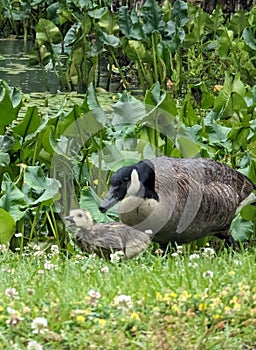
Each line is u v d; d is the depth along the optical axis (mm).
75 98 19812
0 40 28938
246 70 19125
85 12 20641
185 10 20703
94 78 21125
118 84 22469
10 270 8016
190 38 20078
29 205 10047
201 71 20422
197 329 6332
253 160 10578
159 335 6055
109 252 8961
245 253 8797
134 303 6633
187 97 12664
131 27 20266
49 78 22328
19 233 10211
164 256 8828
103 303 6594
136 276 7488
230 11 24406
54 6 23250
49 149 10812
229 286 7102
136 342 6062
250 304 6734
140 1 25016
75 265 8305
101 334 6129
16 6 28375
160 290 6961
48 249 10398
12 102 11375
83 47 20859
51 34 20625
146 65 20703
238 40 19375
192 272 7559
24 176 10141
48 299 6758
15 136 11117
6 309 6496
